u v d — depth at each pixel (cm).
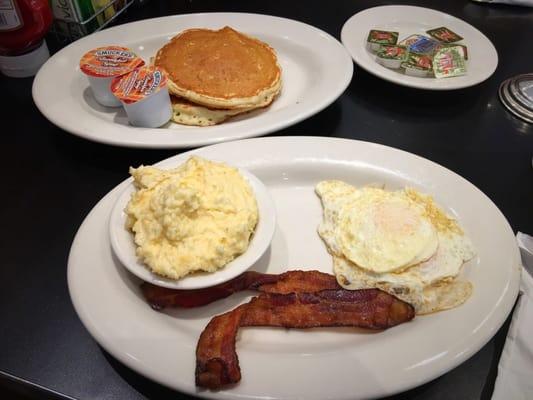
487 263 29
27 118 41
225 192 28
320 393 23
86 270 28
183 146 35
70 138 39
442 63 44
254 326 27
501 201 34
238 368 24
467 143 39
